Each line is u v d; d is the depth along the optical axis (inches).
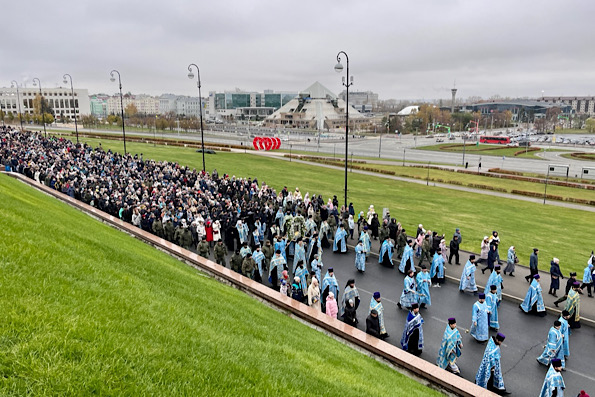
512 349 582.9
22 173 1310.3
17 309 255.4
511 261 834.8
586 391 491.5
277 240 839.1
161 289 408.5
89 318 276.2
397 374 462.6
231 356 301.7
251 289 631.2
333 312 588.1
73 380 212.4
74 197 1107.9
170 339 291.3
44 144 2071.9
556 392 427.2
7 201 512.4
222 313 412.8
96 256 431.8
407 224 1262.3
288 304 584.4
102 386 215.6
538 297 679.1
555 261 749.3
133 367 242.2
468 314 679.1
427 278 697.0
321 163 2837.1
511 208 1610.5
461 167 2876.5
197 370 264.1
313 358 380.8
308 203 1219.9
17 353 217.9
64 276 332.8
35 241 385.4
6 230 387.5
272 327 441.4
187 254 737.0
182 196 1185.4
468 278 760.3
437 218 1370.6
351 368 403.5
